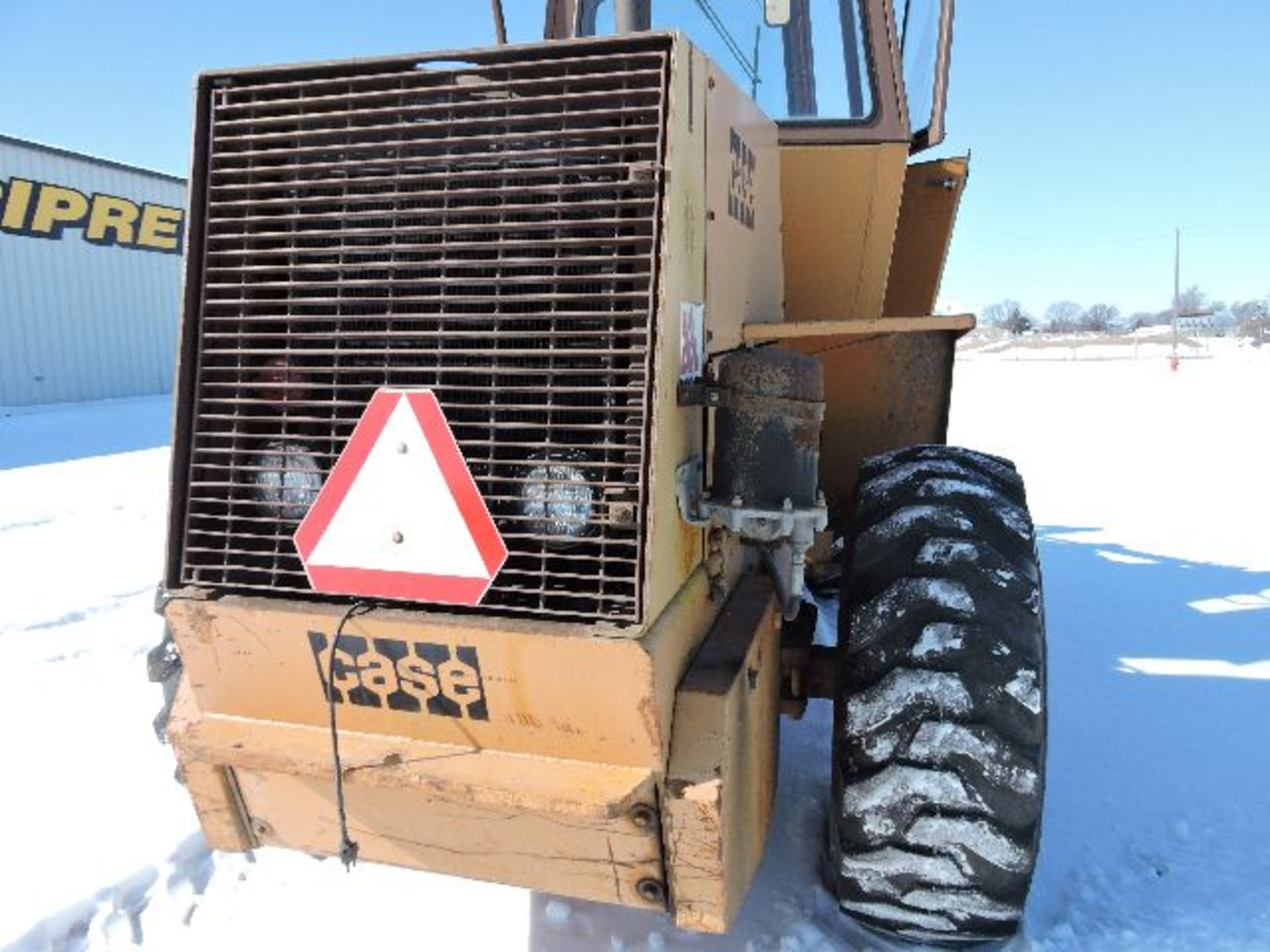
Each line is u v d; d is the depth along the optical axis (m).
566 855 1.81
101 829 2.86
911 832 1.91
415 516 1.69
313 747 1.80
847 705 2.00
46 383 18.28
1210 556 6.21
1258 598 5.21
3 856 2.72
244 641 1.81
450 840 1.87
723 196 1.95
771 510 1.75
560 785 1.67
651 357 1.57
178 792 3.07
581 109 1.62
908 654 1.94
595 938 2.36
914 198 3.75
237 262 1.77
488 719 1.73
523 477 1.65
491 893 2.55
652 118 1.58
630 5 3.13
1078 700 3.82
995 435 13.09
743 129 2.16
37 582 5.57
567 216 1.63
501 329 1.67
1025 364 37.91
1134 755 3.34
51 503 7.87
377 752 1.78
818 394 1.79
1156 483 9.08
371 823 1.90
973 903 1.96
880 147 3.04
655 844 1.75
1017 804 1.90
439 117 1.67
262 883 2.62
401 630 1.70
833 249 3.19
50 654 4.34
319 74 1.71
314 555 1.75
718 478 1.80
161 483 8.80
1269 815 2.94
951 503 2.11
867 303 3.26
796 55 3.13
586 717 1.67
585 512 1.65
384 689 1.77
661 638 1.63
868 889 2.02
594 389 1.60
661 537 1.63
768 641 2.11
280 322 1.75
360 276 1.71
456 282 1.64
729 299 2.04
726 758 1.70
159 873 2.66
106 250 19.48
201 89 1.74
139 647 4.45
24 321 17.80
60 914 2.47
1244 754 3.34
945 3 3.03
